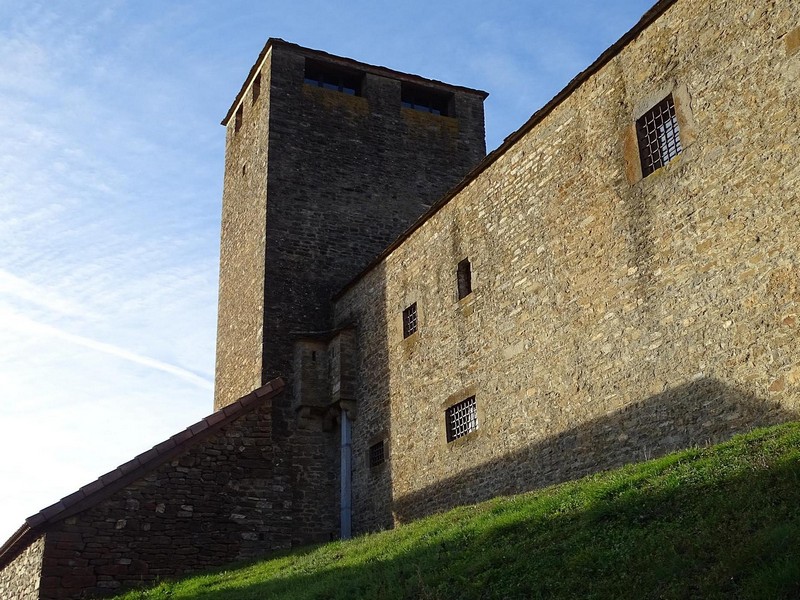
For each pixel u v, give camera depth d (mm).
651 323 12156
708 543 7051
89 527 16266
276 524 18828
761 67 11141
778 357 10234
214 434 18516
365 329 20266
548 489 11461
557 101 14836
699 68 12125
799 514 6836
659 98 12734
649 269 12383
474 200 16828
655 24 13062
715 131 11688
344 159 24344
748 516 7172
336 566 12039
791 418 9914
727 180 11375
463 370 16234
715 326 11148
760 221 10789
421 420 17328
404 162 25188
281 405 20500
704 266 11492
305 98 24547
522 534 9297
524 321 14789
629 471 9977
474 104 27219
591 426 12875
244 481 18469
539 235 14805
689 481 8492
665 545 7332
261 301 21781
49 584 15430
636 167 12953
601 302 13156
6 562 18047
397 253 19359
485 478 15031
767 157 10852
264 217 22719
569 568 7727
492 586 8141
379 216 24094
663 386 11742
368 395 19562
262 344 21203
